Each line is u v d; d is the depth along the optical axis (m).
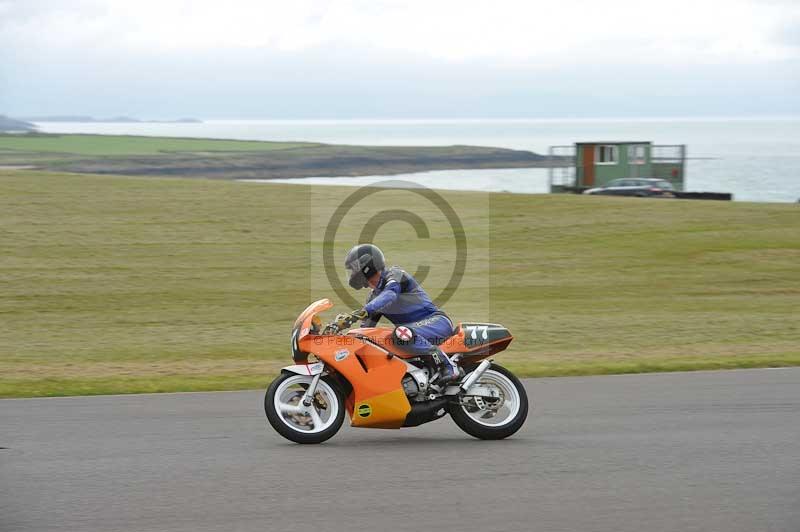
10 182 45.47
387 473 8.68
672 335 20.83
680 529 7.01
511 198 46.53
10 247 32.50
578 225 39.84
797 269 31.95
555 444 10.02
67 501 7.67
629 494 7.96
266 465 8.99
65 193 43.28
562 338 20.38
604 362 16.66
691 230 39.03
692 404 12.45
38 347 19.17
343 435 10.62
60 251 32.25
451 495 7.91
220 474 8.60
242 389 14.05
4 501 7.68
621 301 26.27
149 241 34.44
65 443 9.98
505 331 10.66
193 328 21.77
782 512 7.46
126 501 7.67
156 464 9.01
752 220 41.22
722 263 32.88
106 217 38.47
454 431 10.90
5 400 12.86
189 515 7.28
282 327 21.95
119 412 11.89
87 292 26.48
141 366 16.59
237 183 49.69
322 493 7.95
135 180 49.03
